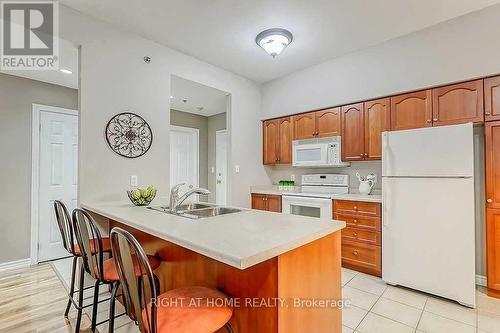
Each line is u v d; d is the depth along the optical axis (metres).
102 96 2.49
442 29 2.58
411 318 2.01
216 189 5.36
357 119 3.23
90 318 2.02
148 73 2.84
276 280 1.14
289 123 3.96
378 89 3.02
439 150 2.30
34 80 3.27
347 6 2.29
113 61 2.57
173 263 1.73
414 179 2.43
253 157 4.16
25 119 3.20
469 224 2.16
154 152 2.88
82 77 2.37
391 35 2.81
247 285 1.25
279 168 4.45
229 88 3.78
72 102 3.60
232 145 3.83
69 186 3.55
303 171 4.14
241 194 3.94
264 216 1.75
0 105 3.02
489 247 2.30
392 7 2.32
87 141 2.39
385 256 2.61
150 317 1.06
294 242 1.16
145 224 1.50
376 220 2.78
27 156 3.21
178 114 5.05
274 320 1.14
